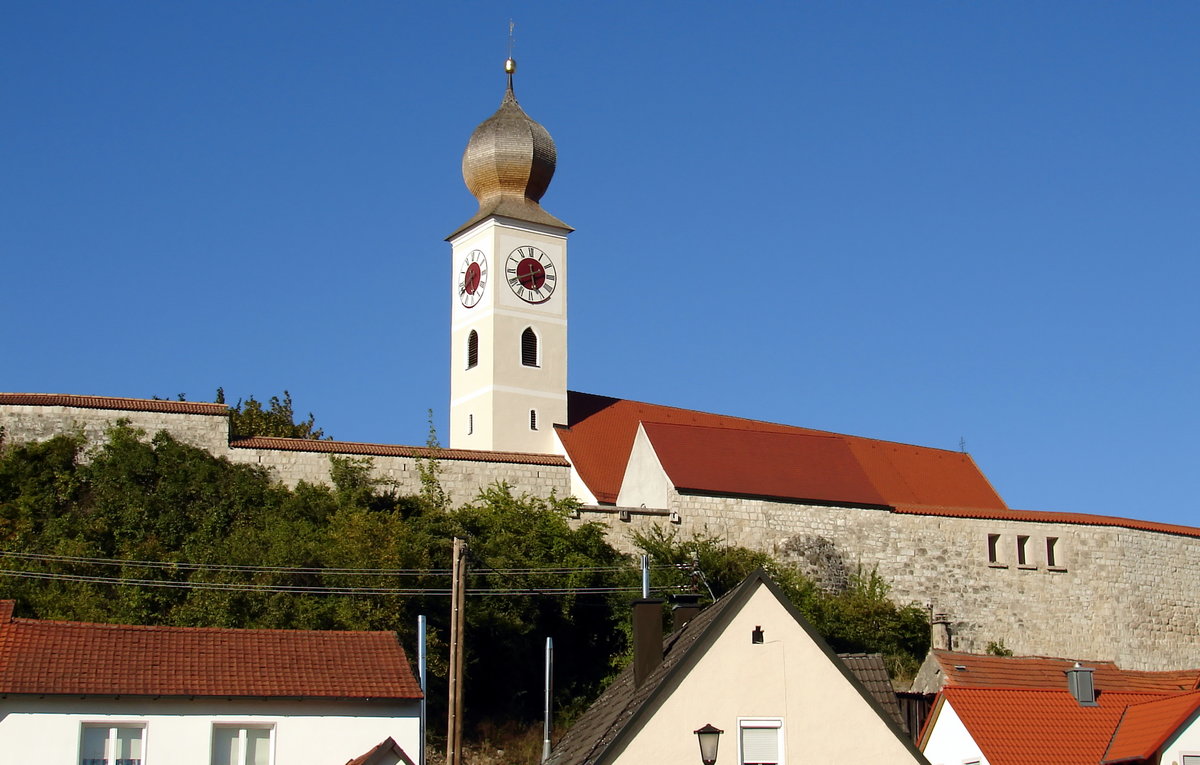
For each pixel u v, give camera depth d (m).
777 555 82.31
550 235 94.12
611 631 69.69
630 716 36.09
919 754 36.91
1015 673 52.50
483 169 94.38
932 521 85.00
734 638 36.91
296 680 39.75
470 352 92.44
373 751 38.44
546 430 90.75
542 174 94.81
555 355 92.44
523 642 66.88
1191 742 42.00
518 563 70.06
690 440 84.38
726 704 36.41
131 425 74.50
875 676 43.12
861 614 77.44
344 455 77.44
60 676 38.06
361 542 65.44
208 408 75.75
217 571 63.88
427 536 68.38
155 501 72.44
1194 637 88.00
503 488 79.00
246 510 73.69
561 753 40.19
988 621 84.06
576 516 78.06
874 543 84.25
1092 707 45.66
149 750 38.00
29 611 61.22
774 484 83.81
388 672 40.91
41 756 37.25
